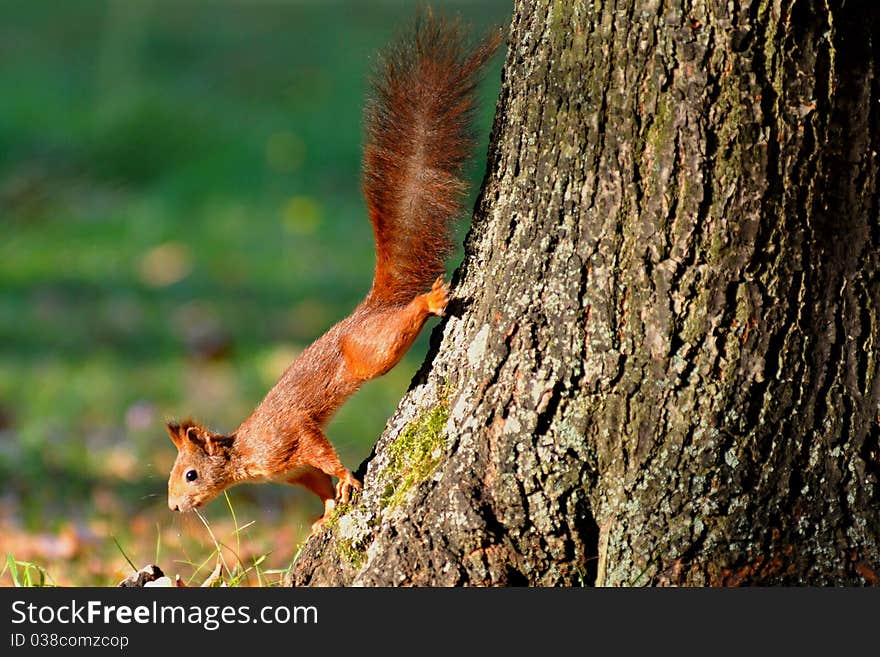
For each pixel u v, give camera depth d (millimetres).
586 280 6094
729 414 5930
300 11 38375
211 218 22375
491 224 6582
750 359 5910
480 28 7469
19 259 19672
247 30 35812
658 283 5953
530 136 6293
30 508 10523
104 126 24938
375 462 6734
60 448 12008
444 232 7074
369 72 7195
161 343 15961
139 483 11352
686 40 5773
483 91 7070
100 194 23297
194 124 25750
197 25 36000
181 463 7508
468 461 6289
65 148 24516
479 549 6227
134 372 14789
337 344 7207
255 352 15625
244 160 24922
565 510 6176
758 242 5844
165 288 18375
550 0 6176
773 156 5797
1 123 25859
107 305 17516
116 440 12406
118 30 32750
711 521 5969
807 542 5969
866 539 5957
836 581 5945
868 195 5914
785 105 5773
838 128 5840
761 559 5973
